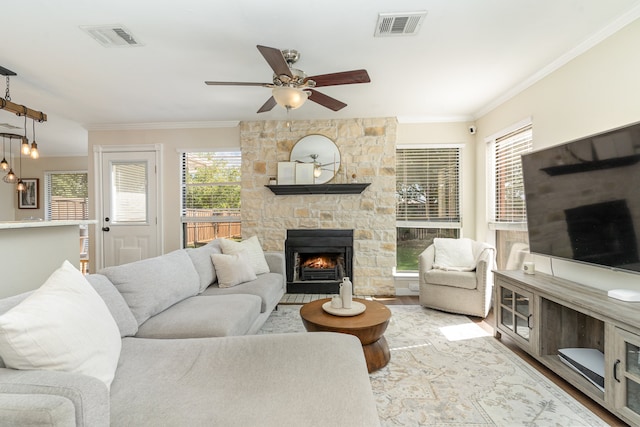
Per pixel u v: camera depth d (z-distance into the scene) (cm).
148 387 123
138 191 480
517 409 186
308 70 293
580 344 236
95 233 481
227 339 164
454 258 386
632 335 163
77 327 118
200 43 247
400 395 200
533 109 313
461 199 449
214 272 312
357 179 451
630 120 212
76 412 86
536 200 271
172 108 406
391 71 298
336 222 454
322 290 453
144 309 199
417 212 462
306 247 457
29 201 690
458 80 320
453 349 267
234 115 440
